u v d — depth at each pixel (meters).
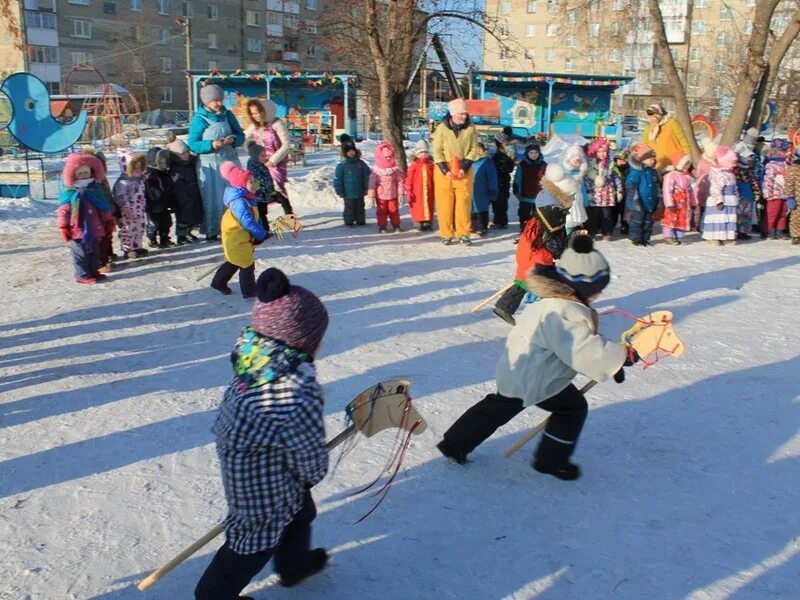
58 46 53.81
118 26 56.50
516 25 57.50
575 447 4.33
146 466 4.37
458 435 4.32
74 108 39.84
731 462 4.48
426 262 9.65
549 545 3.63
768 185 11.47
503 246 10.70
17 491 4.08
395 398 3.43
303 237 11.24
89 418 5.01
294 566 3.24
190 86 37.06
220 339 6.63
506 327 7.06
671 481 4.25
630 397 5.44
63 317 7.21
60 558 3.49
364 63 19.33
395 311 7.52
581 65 49.69
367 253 10.15
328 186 14.98
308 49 30.56
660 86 44.28
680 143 11.91
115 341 6.55
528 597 3.25
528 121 38.00
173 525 3.77
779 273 9.32
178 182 10.22
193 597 3.25
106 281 8.53
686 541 3.67
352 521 3.82
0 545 3.58
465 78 34.56
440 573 3.41
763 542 3.66
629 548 3.60
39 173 18.91
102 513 3.87
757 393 5.54
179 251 10.01
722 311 7.67
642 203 10.76
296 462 2.85
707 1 50.03
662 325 3.92
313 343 2.88
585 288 3.95
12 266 9.27
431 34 17.11
